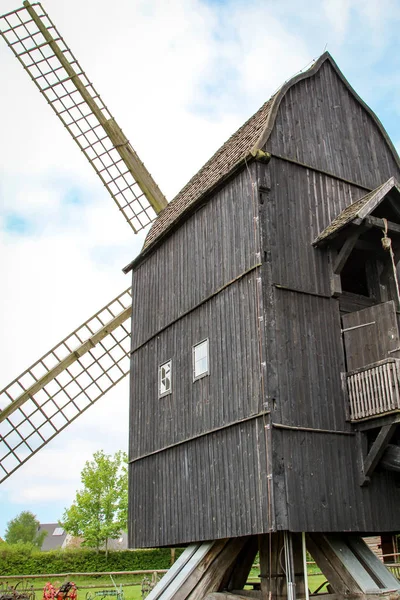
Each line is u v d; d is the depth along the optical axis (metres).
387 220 15.27
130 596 29.31
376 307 14.18
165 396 17.59
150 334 19.22
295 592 13.22
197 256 17.17
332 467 13.55
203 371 15.88
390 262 16.12
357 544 14.54
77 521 49.72
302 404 13.62
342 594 13.59
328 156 16.61
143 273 20.59
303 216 15.39
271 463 12.77
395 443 14.67
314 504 12.98
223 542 15.07
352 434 14.12
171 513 16.25
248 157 15.00
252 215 14.86
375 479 14.17
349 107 17.81
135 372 19.83
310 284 14.80
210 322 15.95
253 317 14.18
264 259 14.31
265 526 12.59
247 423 13.77
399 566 23.92
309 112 16.69
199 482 15.23
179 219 18.11
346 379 14.40
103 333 24.50
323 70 17.56
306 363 14.04
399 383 13.08
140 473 18.30
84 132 26.62
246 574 16.34
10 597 22.94
